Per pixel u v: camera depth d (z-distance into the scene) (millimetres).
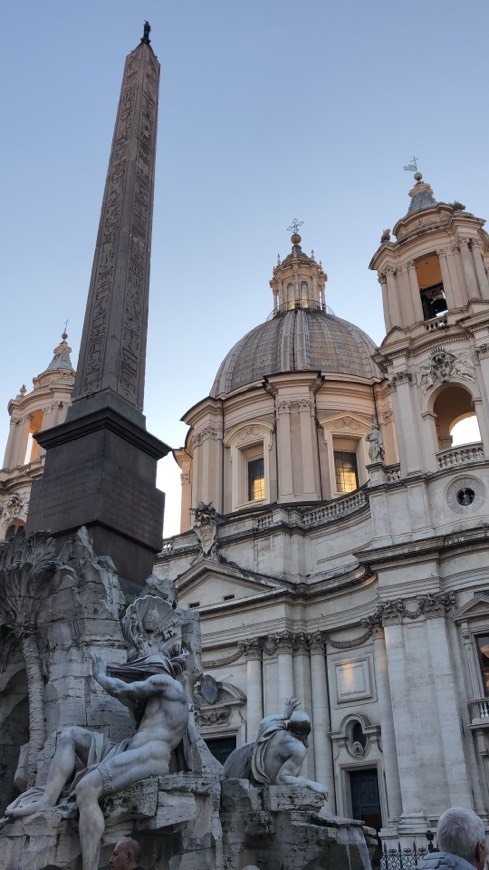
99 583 11328
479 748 25750
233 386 48500
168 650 11164
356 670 31969
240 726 33062
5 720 12117
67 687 10617
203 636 36000
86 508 12875
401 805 27047
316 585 34250
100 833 8039
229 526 38844
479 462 30031
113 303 15867
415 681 27969
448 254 36531
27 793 8703
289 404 44094
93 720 10336
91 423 13828
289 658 33344
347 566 34219
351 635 32938
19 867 7805
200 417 47156
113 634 11062
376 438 33812
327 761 30922
